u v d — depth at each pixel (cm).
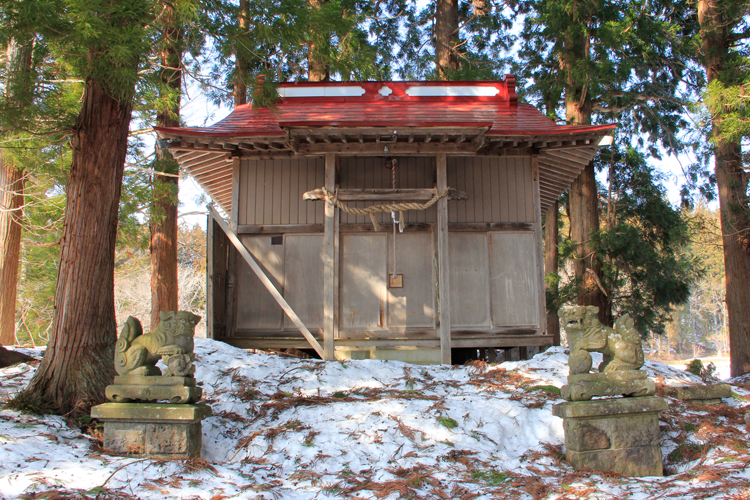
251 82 777
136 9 603
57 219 1412
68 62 677
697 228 1611
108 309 624
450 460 496
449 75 1722
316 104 1088
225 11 721
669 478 450
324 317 863
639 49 1656
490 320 944
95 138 632
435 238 958
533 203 978
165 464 458
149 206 1374
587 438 484
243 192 989
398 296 950
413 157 997
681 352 5719
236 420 588
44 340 2452
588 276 1510
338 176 976
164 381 505
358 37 1579
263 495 406
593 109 1697
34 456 443
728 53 1450
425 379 731
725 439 520
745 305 1362
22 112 643
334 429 547
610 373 504
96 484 403
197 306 2848
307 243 979
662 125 1728
